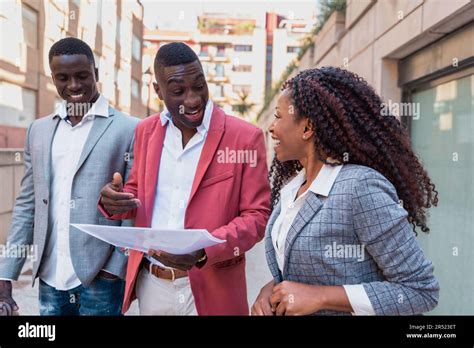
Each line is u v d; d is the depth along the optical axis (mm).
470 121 2453
